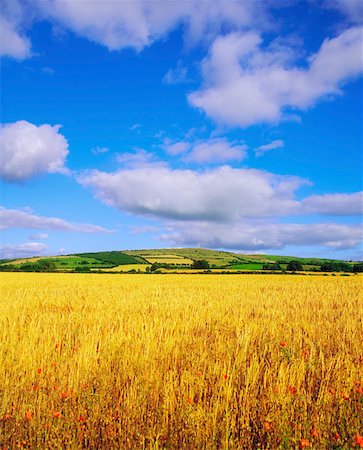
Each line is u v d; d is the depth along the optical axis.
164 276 59.47
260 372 5.71
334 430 4.10
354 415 4.33
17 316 11.14
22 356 6.10
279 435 4.09
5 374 5.58
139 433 4.11
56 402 4.71
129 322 9.43
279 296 21.22
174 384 5.15
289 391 4.80
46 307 14.86
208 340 7.93
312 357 6.48
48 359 6.13
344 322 10.79
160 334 7.77
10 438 4.17
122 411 4.44
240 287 31.28
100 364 5.96
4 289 27.14
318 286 33.38
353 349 7.26
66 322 10.09
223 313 12.19
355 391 4.87
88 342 7.24
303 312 13.12
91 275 62.66
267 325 9.88
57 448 4.04
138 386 4.98
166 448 4.04
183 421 4.29
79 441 4.14
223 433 4.12
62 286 31.89
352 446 3.88
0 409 4.45
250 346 7.30
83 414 4.45
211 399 4.61
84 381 5.16
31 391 4.88
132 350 6.57
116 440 4.18
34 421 4.29
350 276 61.47
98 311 12.80
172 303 15.27
